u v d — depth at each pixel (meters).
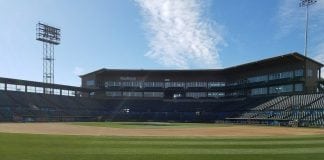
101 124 71.62
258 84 102.50
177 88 118.56
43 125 62.06
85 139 31.12
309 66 88.31
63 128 52.25
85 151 22.19
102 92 118.56
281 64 95.62
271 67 99.56
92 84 121.00
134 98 118.94
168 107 114.75
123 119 108.25
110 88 119.12
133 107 114.62
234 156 21.02
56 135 35.97
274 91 98.19
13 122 77.31
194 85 118.38
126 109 113.50
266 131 50.81
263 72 102.62
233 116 98.50
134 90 119.50
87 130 47.72
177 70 116.62
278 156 21.17
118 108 114.00
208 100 116.31
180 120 107.56
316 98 80.06
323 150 24.38
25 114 87.25
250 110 95.25
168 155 21.06
